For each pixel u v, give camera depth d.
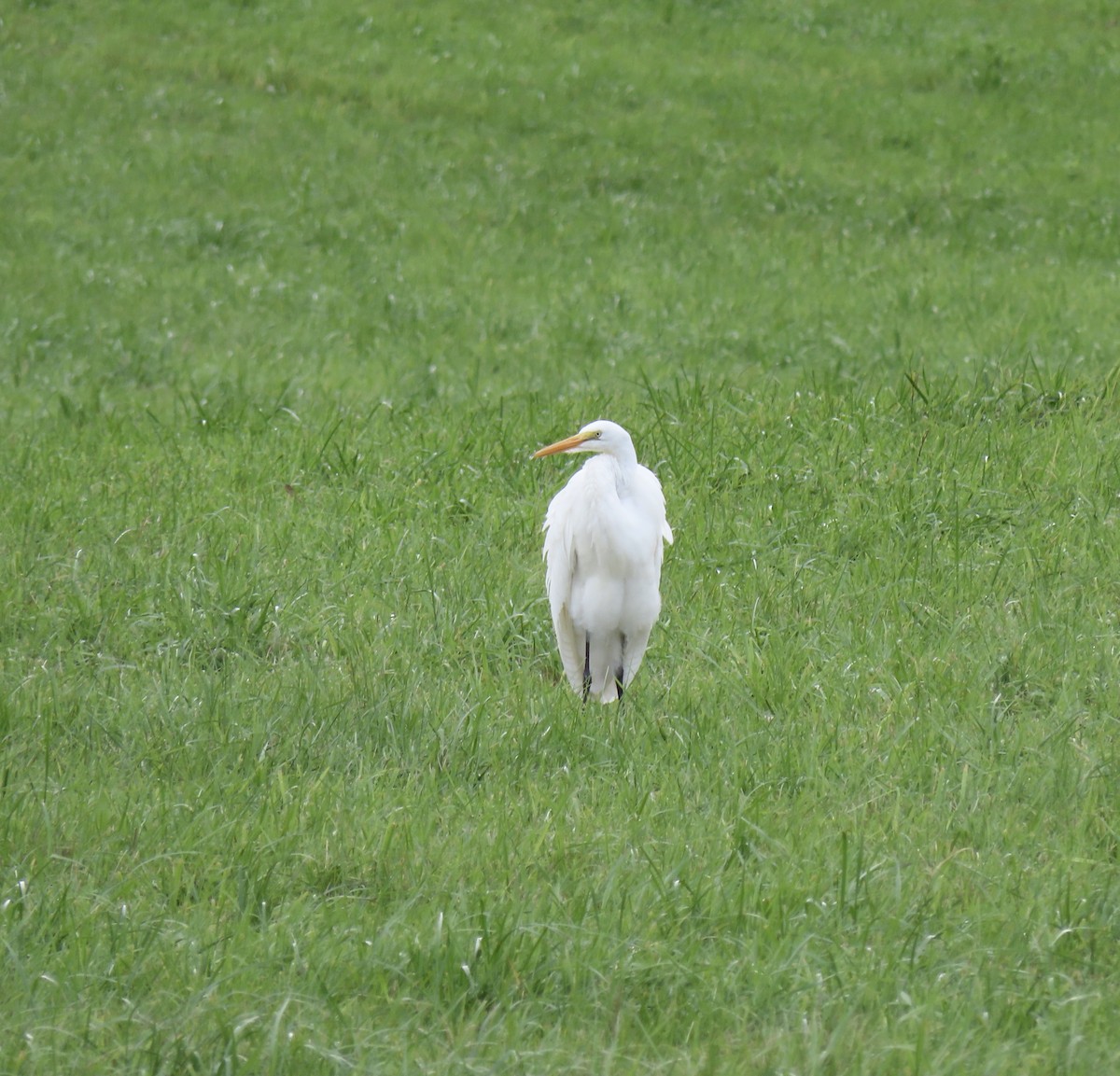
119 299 34.31
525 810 13.59
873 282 35.78
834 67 54.91
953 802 13.80
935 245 39.00
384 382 29.11
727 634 17.45
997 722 15.05
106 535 20.48
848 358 29.78
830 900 12.08
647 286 35.53
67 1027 10.51
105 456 23.91
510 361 30.67
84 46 51.31
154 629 17.78
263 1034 10.44
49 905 11.85
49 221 38.66
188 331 32.62
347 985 11.12
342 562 19.66
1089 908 12.00
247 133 45.53
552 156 45.62
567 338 32.09
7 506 21.47
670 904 11.92
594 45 55.84
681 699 15.81
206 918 11.84
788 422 24.56
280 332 32.50
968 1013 10.68
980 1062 10.21
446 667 16.81
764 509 21.16
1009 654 16.70
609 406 26.12
